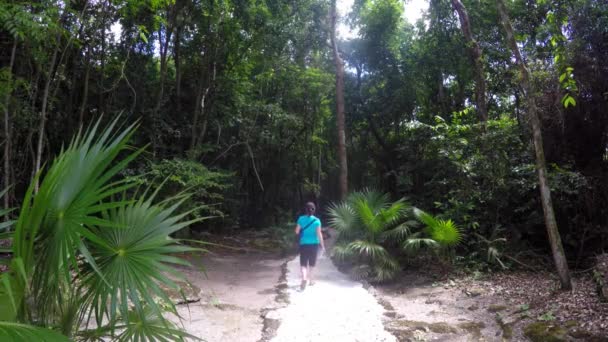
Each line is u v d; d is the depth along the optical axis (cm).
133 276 258
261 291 831
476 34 1450
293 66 1956
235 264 1169
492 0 1396
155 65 1557
